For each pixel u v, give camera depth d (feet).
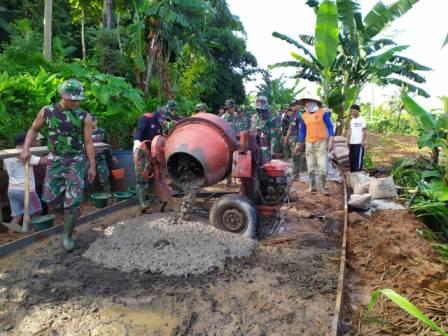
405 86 38.99
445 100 21.88
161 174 17.93
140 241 13.97
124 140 30.04
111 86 28.07
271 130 27.89
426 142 23.02
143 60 43.47
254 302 10.82
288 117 36.29
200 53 53.62
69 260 13.21
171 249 13.47
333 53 32.65
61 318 9.87
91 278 11.98
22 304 10.47
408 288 11.60
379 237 15.02
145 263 12.67
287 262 13.46
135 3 40.01
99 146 20.02
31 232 15.75
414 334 9.37
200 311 10.31
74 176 13.57
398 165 28.14
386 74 37.27
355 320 9.98
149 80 42.65
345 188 23.66
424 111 23.30
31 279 11.87
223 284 11.81
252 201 16.16
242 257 13.74
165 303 10.66
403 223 16.33
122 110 28.68
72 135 13.47
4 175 18.08
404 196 21.26
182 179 16.29
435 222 17.88
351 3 34.06
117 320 9.83
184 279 12.05
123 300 10.78
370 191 21.11
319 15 31.37
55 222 17.29
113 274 12.27
